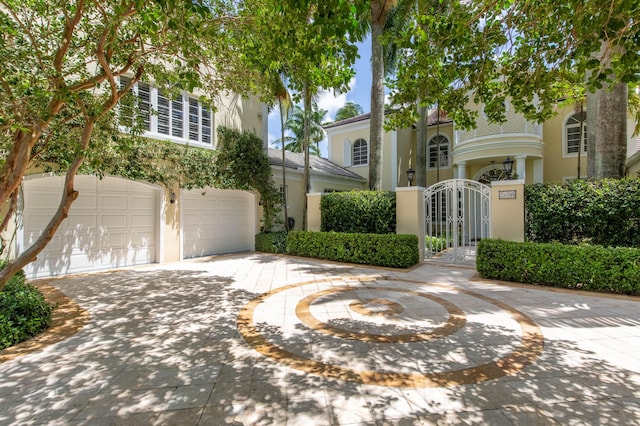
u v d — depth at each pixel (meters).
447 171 18.39
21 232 7.15
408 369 3.19
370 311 5.02
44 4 4.51
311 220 11.68
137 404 2.65
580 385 2.86
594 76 3.74
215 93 6.83
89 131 4.19
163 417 2.47
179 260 10.16
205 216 11.17
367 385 2.91
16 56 4.14
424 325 4.39
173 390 2.85
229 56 5.67
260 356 3.51
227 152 11.20
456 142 15.45
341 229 10.79
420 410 2.53
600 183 6.79
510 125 13.80
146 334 4.17
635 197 6.25
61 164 7.16
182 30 3.77
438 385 2.89
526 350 3.58
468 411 2.52
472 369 3.17
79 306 5.39
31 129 3.76
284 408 2.58
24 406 2.63
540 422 2.38
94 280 7.34
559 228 7.20
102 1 4.21
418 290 6.30
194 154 10.27
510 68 4.83
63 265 7.95
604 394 2.72
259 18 4.51
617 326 4.28
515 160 14.07
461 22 4.26
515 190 7.81
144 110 9.30
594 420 2.39
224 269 8.69
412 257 8.80
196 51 4.61
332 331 4.21
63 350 3.69
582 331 4.12
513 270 6.82
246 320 4.68
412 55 5.04
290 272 8.26
